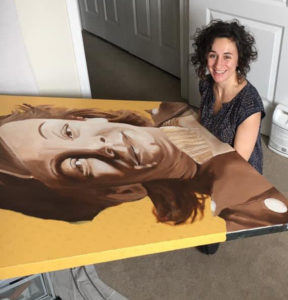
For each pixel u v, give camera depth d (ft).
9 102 5.39
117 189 3.78
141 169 4.02
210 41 4.29
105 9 11.80
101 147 4.39
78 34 5.73
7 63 5.64
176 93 9.52
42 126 4.82
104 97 9.49
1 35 5.38
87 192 3.76
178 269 5.43
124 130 4.68
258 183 3.78
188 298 5.08
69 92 6.23
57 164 4.15
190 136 4.53
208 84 4.86
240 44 4.24
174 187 3.77
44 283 4.70
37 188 3.85
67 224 3.44
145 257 5.59
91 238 3.30
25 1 5.21
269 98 7.37
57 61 5.87
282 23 6.44
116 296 5.09
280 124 7.04
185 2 7.82
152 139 4.50
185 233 3.29
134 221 3.43
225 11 7.09
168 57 10.05
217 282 5.25
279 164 7.13
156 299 5.08
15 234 3.38
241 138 4.33
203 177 3.87
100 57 11.48
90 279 5.28
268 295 5.07
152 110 5.10
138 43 10.96
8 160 4.25
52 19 5.48
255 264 5.46
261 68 7.15
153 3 9.65
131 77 10.32
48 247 3.25
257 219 3.38
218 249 5.67
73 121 4.90
